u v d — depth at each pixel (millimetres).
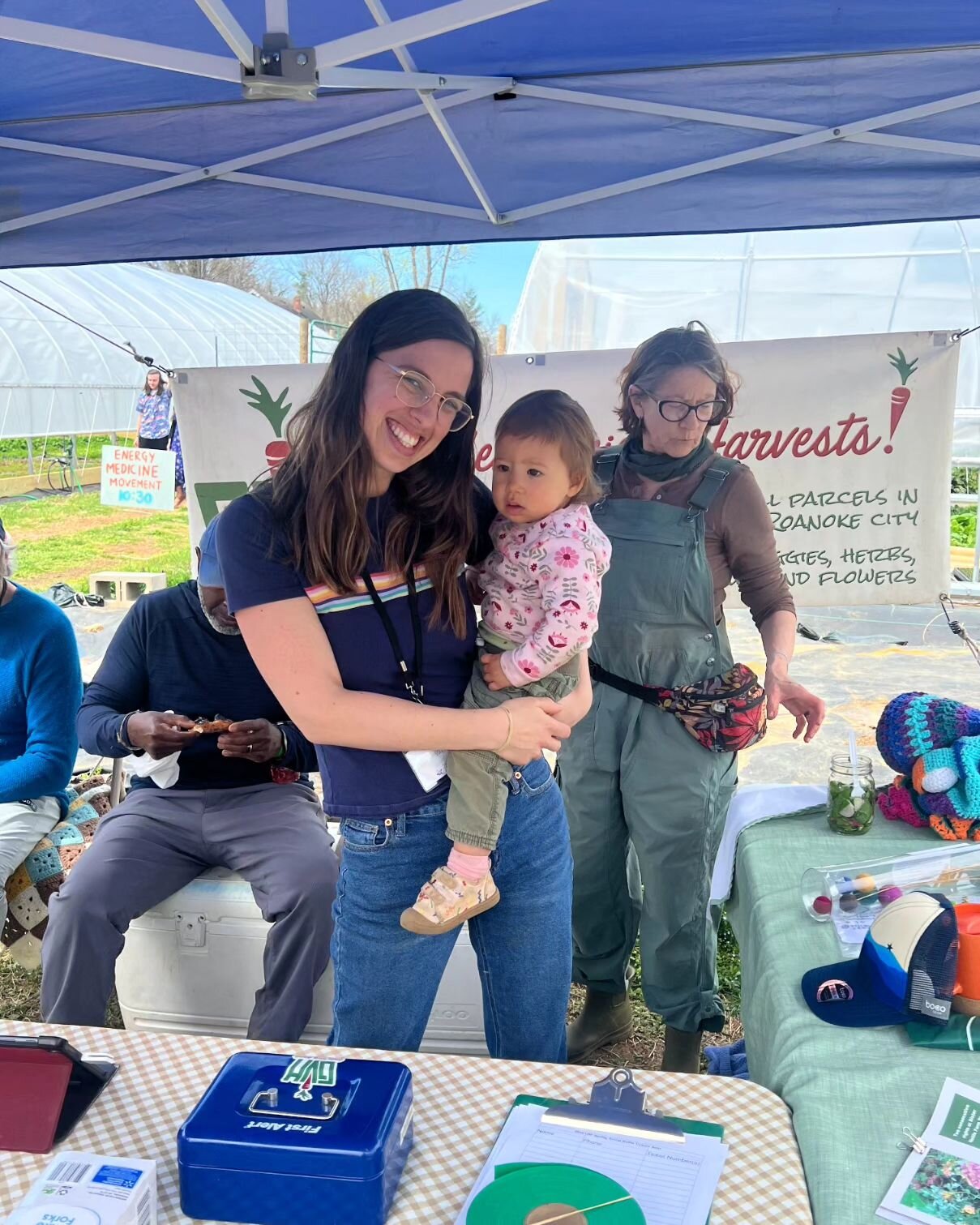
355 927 1730
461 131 2803
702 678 2488
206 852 2652
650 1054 2979
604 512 2482
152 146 2855
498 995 1848
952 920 1572
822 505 3391
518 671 1696
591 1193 1133
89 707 2775
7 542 3062
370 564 1610
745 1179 1215
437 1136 1289
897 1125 1330
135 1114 1326
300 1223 1129
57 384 13422
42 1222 1050
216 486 3562
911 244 9688
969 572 9688
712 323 10461
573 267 10422
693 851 2512
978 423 9805
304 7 2117
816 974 1691
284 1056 1307
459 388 1543
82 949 2484
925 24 2270
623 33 2318
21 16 2146
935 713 2225
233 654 2768
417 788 1665
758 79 2559
